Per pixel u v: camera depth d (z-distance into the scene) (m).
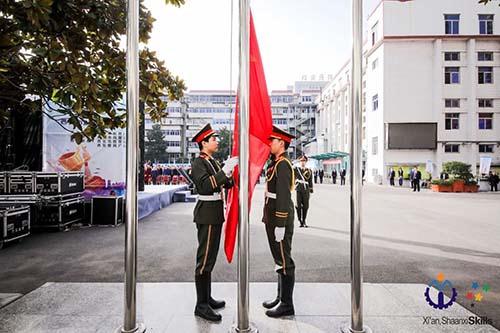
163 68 4.25
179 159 55.84
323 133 48.53
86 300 3.48
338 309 3.25
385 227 8.23
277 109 67.56
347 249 5.99
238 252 2.65
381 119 26.64
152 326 2.88
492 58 25.81
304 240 6.73
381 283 4.11
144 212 9.76
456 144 26.08
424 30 25.89
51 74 3.63
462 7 25.75
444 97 25.98
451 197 16.31
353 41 2.73
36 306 3.32
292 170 3.21
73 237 6.86
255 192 18.39
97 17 3.55
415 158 26.25
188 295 3.61
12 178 7.24
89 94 3.68
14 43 3.54
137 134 2.75
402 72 26.12
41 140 8.41
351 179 2.72
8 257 5.39
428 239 6.87
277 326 2.87
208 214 3.12
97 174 8.68
